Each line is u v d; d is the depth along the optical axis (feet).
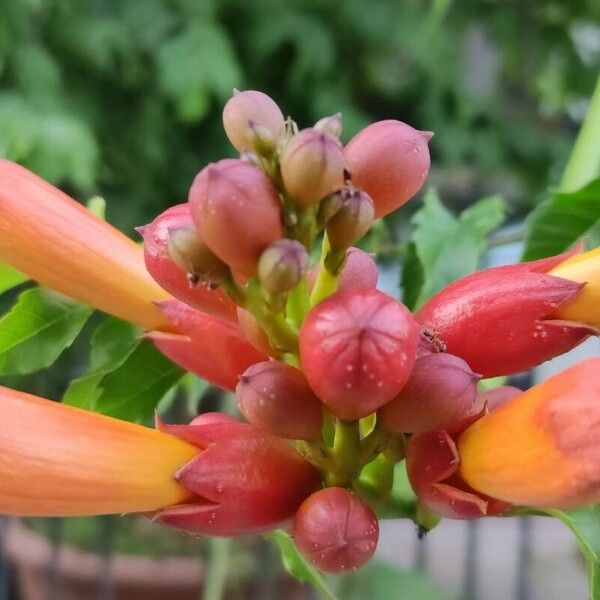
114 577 2.11
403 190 0.80
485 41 3.81
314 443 0.81
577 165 1.10
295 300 0.79
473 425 0.81
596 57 3.70
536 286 0.82
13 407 0.79
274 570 2.11
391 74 3.24
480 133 3.25
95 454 0.80
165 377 1.00
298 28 2.97
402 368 0.75
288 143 0.76
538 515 0.89
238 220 0.75
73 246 0.86
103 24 2.75
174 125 2.96
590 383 0.74
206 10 2.80
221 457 0.81
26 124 2.31
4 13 2.51
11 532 2.32
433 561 3.36
